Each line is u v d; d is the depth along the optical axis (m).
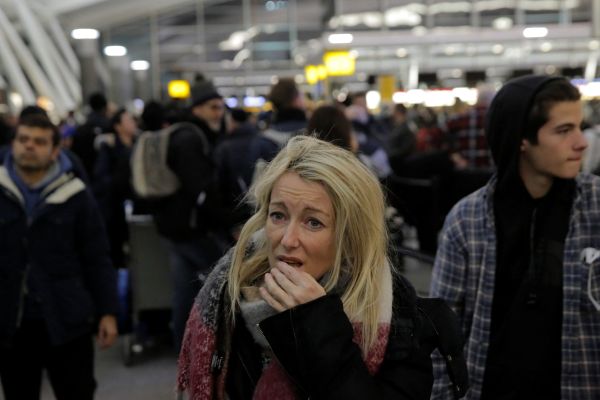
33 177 3.04
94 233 3.14
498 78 17.17
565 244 1.96
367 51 15.66
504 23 30.69
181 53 32.56
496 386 1.97
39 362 3.08
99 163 6.00
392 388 1.30
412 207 5.52
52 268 3.01
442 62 16.95
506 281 1.99
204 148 4.29
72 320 3.01
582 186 1.99
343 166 1.34
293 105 4.26
